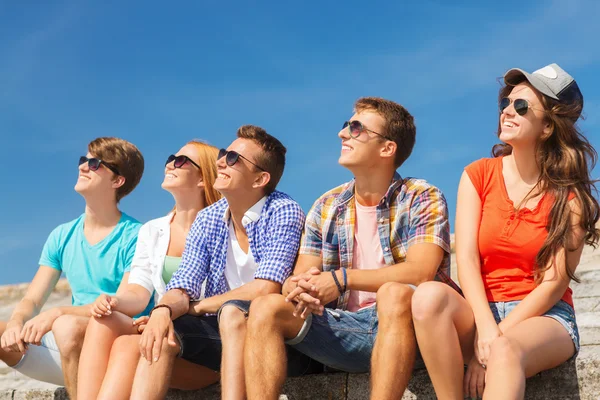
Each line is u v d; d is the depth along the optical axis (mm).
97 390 3637
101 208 4586
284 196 4121
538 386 3293
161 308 3652
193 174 4410
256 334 3348
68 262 4578
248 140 4102
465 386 3184
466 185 3562
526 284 3344
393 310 3219
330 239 3824
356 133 3762
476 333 3199
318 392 3703
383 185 3785
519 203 3412
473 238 3445
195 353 3732
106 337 3719
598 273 5371
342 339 3539
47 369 4277
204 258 4035
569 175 3336
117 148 4645
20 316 4324
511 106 3455
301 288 3434
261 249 4000
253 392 3271
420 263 3533
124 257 4477
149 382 3516
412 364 3217
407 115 3879
